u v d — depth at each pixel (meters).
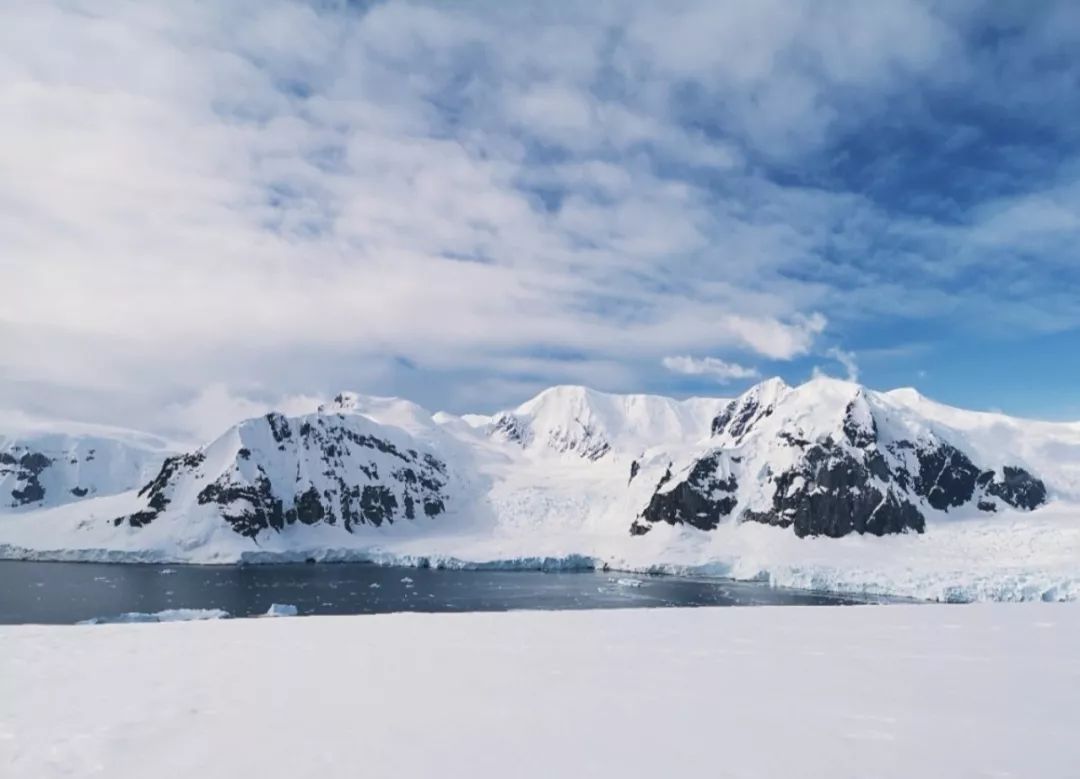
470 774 9.07
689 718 11.70
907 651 18.11
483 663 16.84
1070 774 8.95
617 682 14.55
